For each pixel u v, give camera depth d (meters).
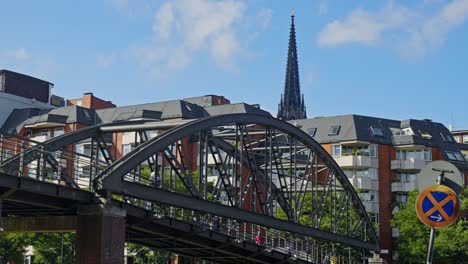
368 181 83.31
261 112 91.94
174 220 35.56
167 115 86.88
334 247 63.91
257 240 47.03
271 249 44.91
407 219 71.06
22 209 30.97
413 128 89.25
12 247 58.84
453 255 67.81
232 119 36.66
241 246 41.91
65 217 30.09
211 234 38.81
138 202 39.31
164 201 30.98
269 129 40.47
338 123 89.00
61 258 61.00
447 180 13.91
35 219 30.92
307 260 49.16
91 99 98.56
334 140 87.06
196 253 45.88
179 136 32.50
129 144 83.50
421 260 69.44
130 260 74.12
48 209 30.52
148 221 33.28
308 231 44.00
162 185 31.83
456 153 90.44
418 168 84.75
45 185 26.80
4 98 94.56
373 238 55.22
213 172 78.56
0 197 26.17
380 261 57.47
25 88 99.50
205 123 34.41
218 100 98.69
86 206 28.69
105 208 28.36
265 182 39.28
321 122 90.81
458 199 13.29
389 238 82.75
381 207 83.94
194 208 32.75
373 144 86.25
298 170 78.25
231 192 36.12
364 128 87.38
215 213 34.19
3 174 25.23
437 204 13.34
